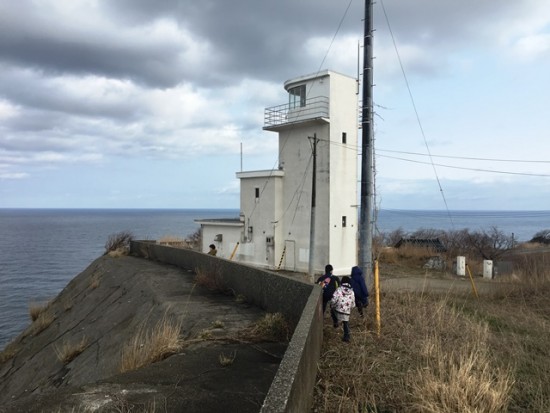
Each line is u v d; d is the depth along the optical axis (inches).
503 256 1282.0
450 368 243.9
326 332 341.1
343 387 223.6
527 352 314.3
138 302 569.0
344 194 1155.3
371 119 542.9
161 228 6894.7
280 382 141.9
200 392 230.7
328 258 1111.6
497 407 209.0
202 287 591.8
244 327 366.9
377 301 353.7
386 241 1829.5
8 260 3395.7
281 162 1248.2
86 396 226.2
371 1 547.2
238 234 1320.1
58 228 7864.2
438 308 406.9
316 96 1142.3
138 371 263.1
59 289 2226.9
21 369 596.7
